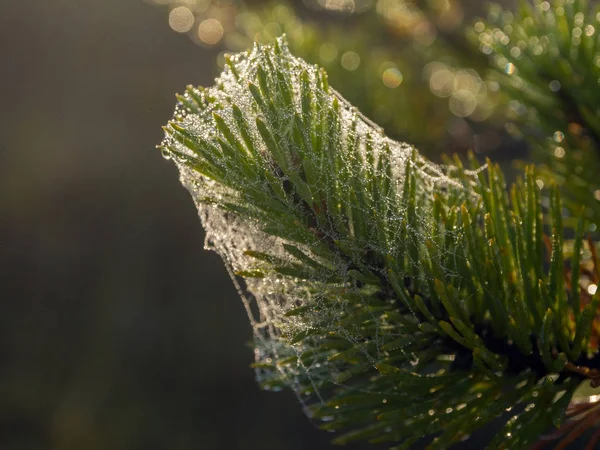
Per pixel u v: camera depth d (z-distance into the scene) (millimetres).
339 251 533
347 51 951
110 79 4523
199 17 1001
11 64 4672
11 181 4512
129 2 4410
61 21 4613
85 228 4551
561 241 537
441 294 516
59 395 3701
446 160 605
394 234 535
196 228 4621
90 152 4715
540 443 547
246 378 3879
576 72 645
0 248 4340
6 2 4645
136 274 4449
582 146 646
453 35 854
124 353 3963
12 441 3387
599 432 544
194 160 523
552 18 654
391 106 960
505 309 532
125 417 3555
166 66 4207
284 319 563
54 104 4727
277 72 528
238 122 519
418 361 539
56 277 4379
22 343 3977
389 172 535
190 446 3455
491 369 537
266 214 530
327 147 529
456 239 538
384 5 966
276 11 909
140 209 4691
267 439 3469
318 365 560
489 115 859
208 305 4277
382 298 542
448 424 532
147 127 4500
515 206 554
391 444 2658
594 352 541
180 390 3791
